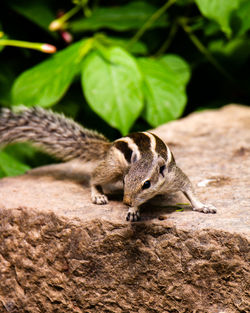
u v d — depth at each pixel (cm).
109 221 531
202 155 786
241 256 473
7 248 599
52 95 856
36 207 582
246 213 531
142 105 841
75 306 557
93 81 845
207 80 1227
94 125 1071
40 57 1077
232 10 879
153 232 517
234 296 482
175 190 560
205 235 491
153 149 549
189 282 503
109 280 538
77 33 1106
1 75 1031
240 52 1173
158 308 522
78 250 545
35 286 580
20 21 1069
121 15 1043
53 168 785
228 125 952
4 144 765
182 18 1077
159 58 1052
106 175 605
